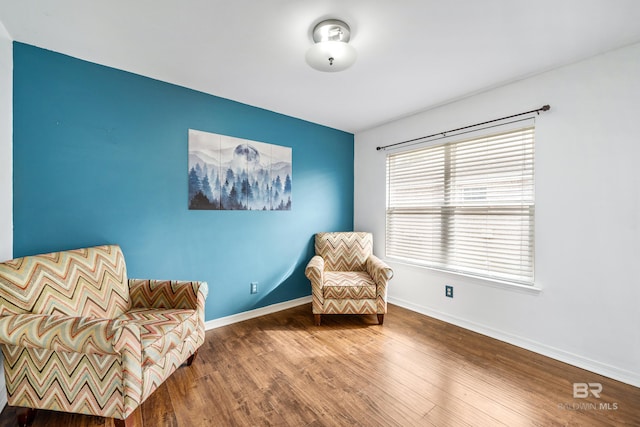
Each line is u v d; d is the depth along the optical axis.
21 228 1.74
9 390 1.37
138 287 1.98
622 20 1.52
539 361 2.02
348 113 3.02
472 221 2.59
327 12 1.48
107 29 1.63
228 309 2.68
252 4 1.42
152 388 1.43
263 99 2.65
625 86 1.78
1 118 1.63
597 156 1.88
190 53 1.88
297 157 3.19
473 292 2.53
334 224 3.57
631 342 1.76
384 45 1.78
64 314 1.48
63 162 1.88
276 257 3.03
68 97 1.90
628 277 1.78
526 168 2.24
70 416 1.48
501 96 2.35
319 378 1.81
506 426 1.41
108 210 2.05
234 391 1.67
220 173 2.60
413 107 2.83
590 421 1.44
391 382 1.77
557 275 2.06
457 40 1.72
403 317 2.84
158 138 2.27
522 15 1.49
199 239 2.49
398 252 3.25
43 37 1.70
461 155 2.67
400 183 3.24
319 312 2.61
